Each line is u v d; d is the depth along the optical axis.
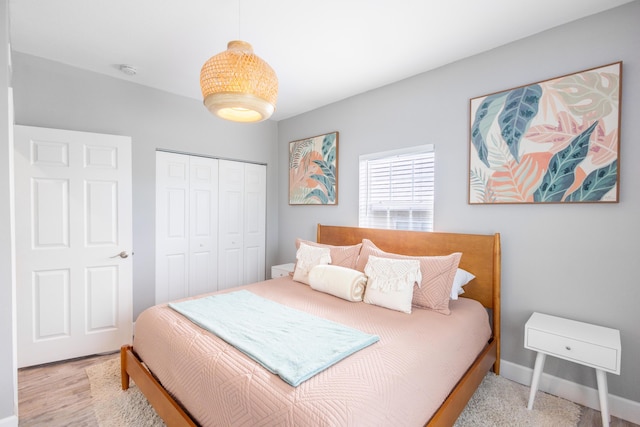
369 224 3.09
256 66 1.43
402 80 2.81
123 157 2.68
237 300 2.13
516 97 2.13
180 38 2.18
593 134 1.85
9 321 1.59
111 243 2.64
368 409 1.04
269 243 4.10
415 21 1.96
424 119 2.65
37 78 2.44
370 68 2.60
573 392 1.94
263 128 4.00
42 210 2.35
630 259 1.76
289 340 1.48
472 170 2.34
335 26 2.02
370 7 1.82
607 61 1.82
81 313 2.51
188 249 3.34
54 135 2.39
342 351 1.34
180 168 3.27
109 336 2.63
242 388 1.15
